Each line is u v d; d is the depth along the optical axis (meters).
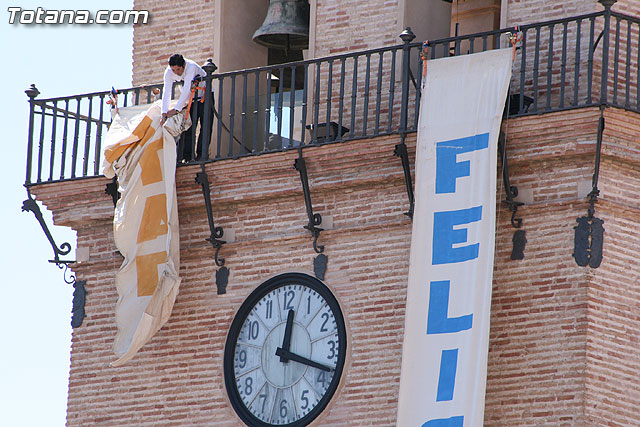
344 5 65.44
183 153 65.06
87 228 67.06
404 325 58.84
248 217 64.06
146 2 69.38
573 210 58.47
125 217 64.12
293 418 61.78
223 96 67.19
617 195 58.66
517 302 58.84
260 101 66.88
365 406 60.62
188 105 64.38
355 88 61.78
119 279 64.06
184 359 64.25
